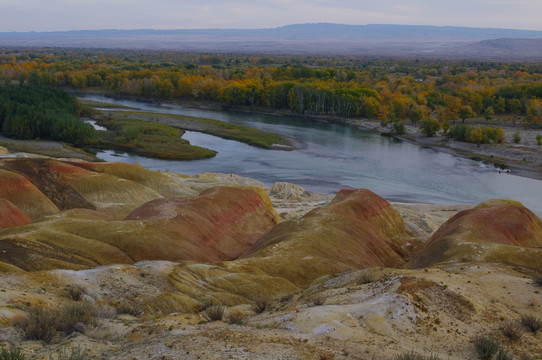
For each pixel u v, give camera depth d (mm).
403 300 15234
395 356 12328
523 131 112062
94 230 30422
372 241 37156
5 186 45531
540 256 26172
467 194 68438
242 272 25578
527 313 16375
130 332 13680
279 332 13438
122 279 21438
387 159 88938
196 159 87688
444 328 14367
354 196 45719
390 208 46062
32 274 19375
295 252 30188
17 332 12750
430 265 27734
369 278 20328
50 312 14516
